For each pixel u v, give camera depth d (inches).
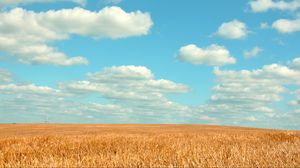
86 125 2603.3
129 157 414.6
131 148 560.1
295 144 585.0
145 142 638.5
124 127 2204.7
